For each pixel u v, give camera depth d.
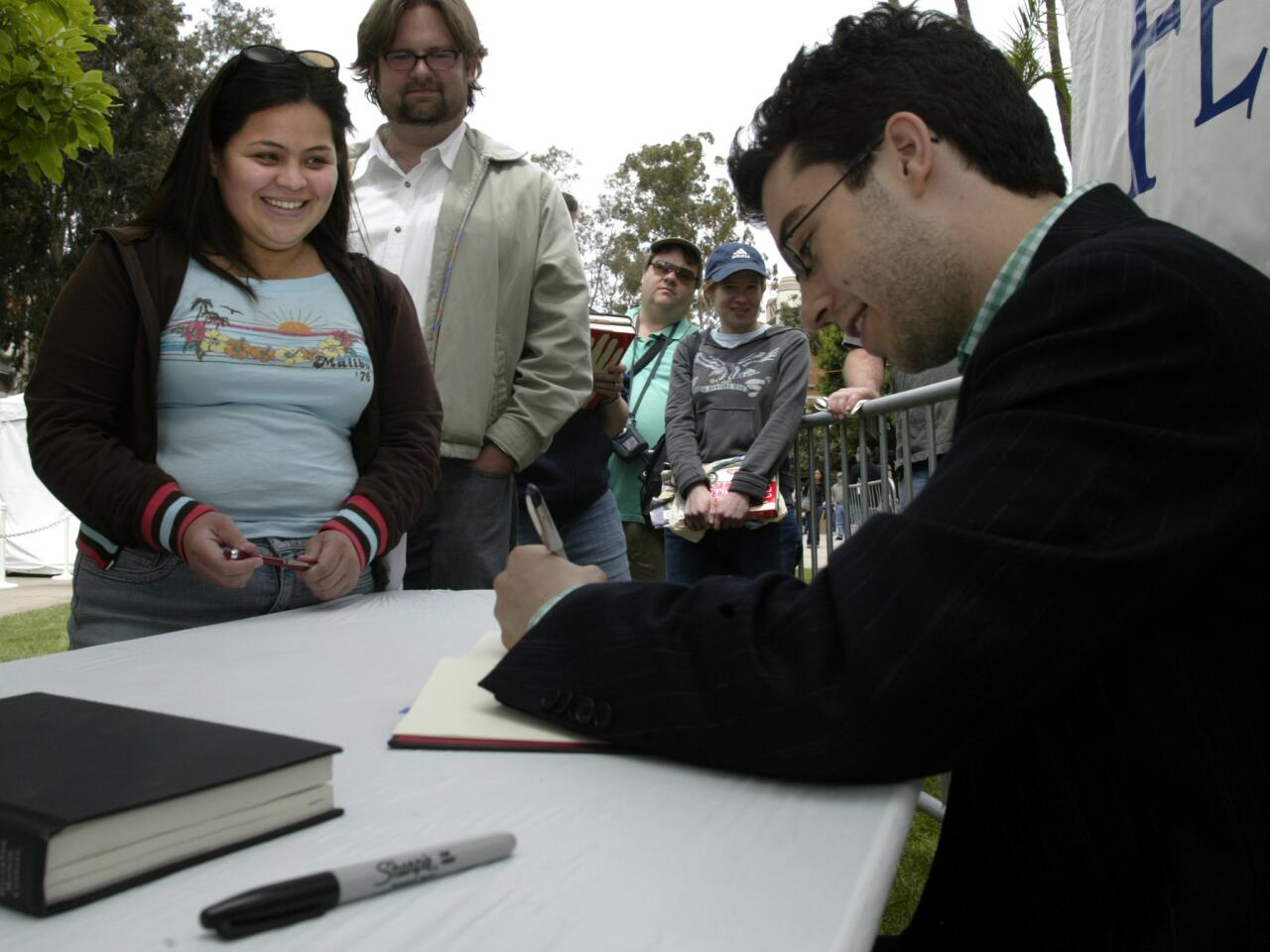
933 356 1.06
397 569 2.18
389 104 2.85
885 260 1.01
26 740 0.75
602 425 3.33
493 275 2.80
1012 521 0.75
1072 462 0.75
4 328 23.33
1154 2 1.86
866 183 1.01
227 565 1.57
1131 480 0.73
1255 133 1.54
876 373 3.44
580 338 2.92
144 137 25.20
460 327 2.76
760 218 1.14
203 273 1.80
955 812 0.94
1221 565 0.76
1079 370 0.77
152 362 1.73
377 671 1.30
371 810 0.78
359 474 2.00
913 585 0.77
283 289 1.87
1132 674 0.77
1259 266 1.55
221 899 0.62
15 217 22.16
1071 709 0.80
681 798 0.81
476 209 2.83
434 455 2.02
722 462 3.52
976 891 0.90
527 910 0.61
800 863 0.68
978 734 0.76
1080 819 0.79
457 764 0.90
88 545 1.74
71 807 0.61
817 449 3.56
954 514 0.78
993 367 0.83
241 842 0.70
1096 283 0.78
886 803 0.79
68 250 24.06
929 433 2.63
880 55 1.01
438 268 2.78
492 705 1.05
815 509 3.54
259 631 1.59
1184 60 1.74
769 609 0.89
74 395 1.70
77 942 0.57
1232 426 0.73
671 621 0.94
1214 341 0.74
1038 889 0.82
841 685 0.79
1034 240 0.93
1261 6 1.53
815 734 0.80
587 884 0.65
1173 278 0.76
